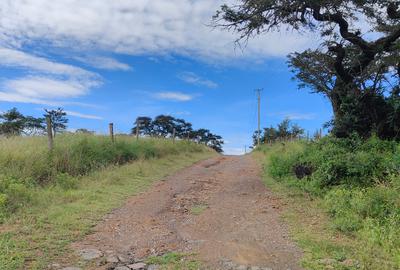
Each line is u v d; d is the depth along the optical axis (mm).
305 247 7086
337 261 6363
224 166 21750
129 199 11148
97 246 7074
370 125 14562
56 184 11539
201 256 6707
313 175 12148
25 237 7156
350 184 10711
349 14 14758
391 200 8195
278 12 13992
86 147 15352
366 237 7371
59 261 6227
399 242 6906
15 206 8844
